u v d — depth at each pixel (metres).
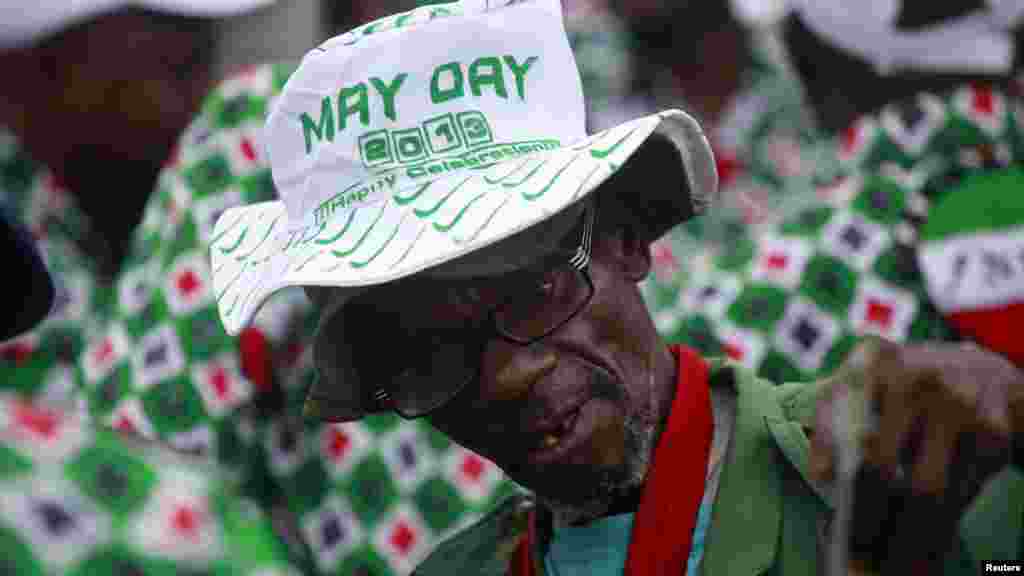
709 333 3.63
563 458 2.38
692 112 6.38
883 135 3.68
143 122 4.15
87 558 1.46
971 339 3.44
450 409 2.43
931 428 2.04
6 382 3.79
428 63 2.40
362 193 2.39
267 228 2.61
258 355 3.51
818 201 3.71
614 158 2.28
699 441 2.42
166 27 4.15
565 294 2.38
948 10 3.65
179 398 3.52
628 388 2.42
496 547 2.68
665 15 6.26
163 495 1.52
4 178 4.08
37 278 2.14
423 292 2.38
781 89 6.23
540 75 2.46
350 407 2.59
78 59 4.11
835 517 2.19
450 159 2.38
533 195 2.28
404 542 3.57
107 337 3.64
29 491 1.47
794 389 2.52
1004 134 3.65
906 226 3.59
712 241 5.59
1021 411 2.07
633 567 2.37
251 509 1.59
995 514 2.70
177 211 3.65
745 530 2.37
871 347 2.11
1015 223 3.47
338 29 5.20
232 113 3.69
